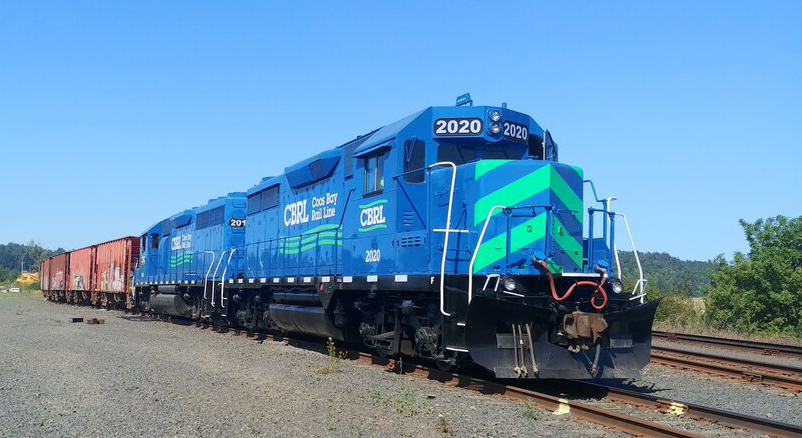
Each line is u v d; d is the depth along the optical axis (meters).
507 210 9.67
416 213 10.87
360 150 12.35
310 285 14.59
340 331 13.54
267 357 13.49
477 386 9.73
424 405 8.47
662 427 6.86
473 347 9.05
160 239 29.50
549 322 9.41
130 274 32.66
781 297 24.03
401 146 10.97
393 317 12.06
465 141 11.02
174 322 25.58
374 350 14.39
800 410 8.84
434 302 10.64
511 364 9.22
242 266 20.09
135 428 7.43
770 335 23.05
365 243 12.22
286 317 15.72
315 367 11.98
